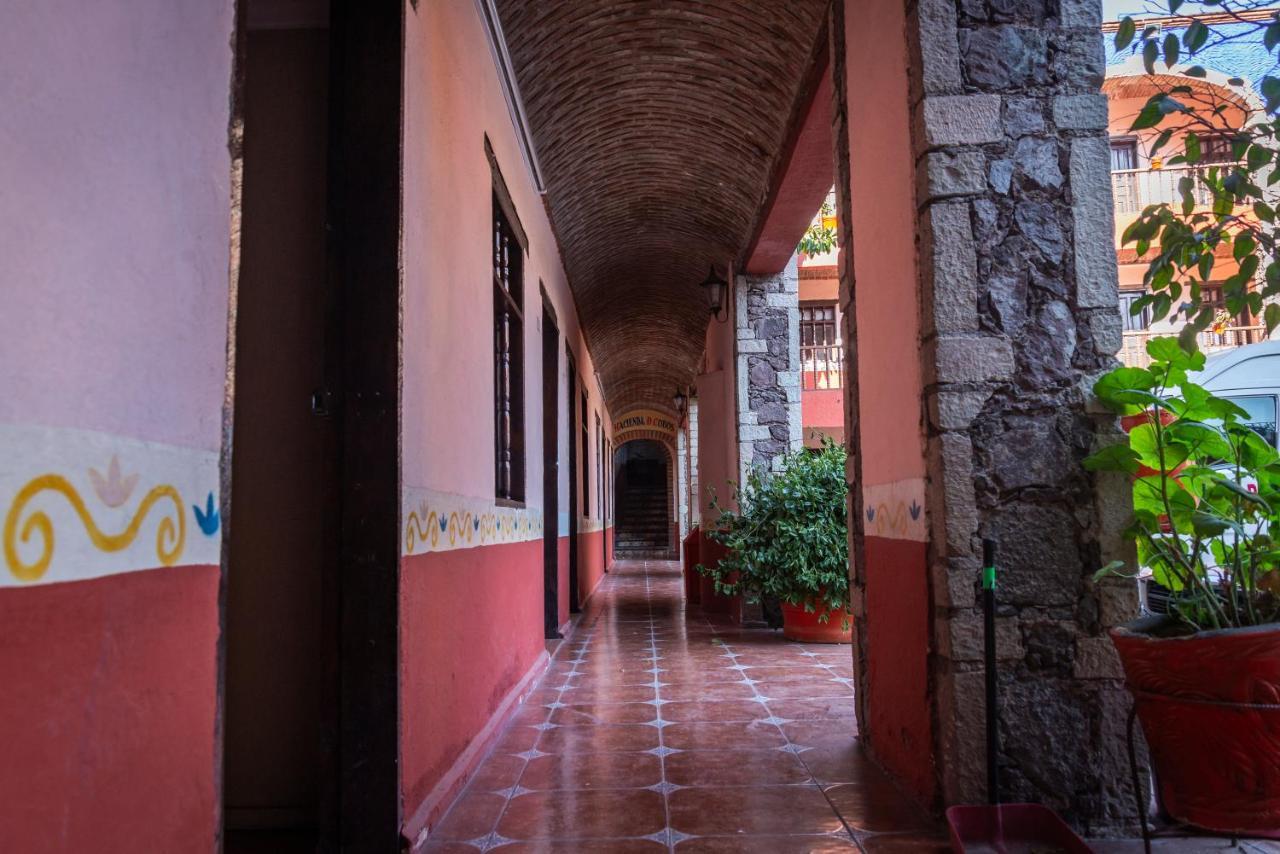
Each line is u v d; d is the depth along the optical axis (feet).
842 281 13.96
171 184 4.70
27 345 3.59
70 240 3.87
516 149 19.03
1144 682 8.00
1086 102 10.30
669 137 24.34
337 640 9.05
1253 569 8.30
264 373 10.85
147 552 4.41
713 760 12.67
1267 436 19.88
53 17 3.78
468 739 12.32
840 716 15.39
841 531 24.26
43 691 3.66
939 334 10.01
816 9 16.53
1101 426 9.93
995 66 10.35
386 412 9.15
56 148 3.79
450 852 9.25
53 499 3.73
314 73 11.10
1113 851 9.02
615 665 21.22
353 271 9.30
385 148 9.40
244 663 10.54
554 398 28.14
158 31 4.59
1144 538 9.43
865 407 12.82
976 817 8.99
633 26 18.56
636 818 10.28
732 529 27.50
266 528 10.71
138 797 4.29
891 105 11.33
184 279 4.82
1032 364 10.00
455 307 12.03
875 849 9.26
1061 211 10.19
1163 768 8.08
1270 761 7.44
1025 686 9.66
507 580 16.12
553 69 18.95
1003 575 9.74
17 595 3.52
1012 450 9.89
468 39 13.37
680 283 38.78
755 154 23.32
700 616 32.01
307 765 10.42
